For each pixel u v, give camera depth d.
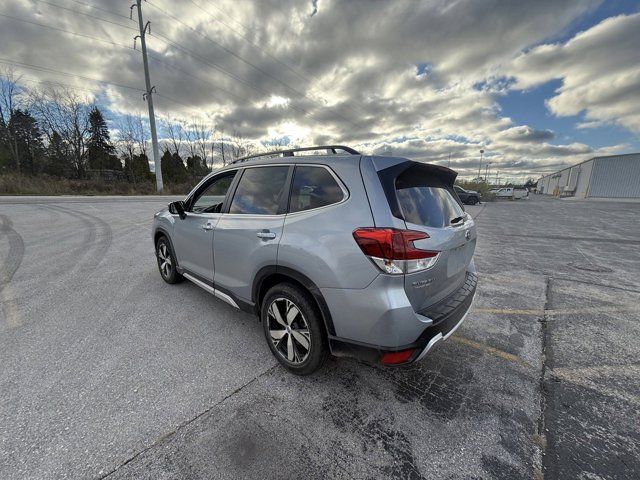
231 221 2.73
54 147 35.47
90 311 3.34
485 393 2.16
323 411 1.96
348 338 1.94
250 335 2.90
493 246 7.46
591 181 37.25
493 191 39.62
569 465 1.59
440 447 1.70
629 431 1.82
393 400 2.08
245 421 1.87
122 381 2.21
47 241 6.78
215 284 3.04
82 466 1.54
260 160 2.67
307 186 2.21
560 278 4.84
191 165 42.22
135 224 9.24
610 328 3.15
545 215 15.98
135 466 1.55
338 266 1.89
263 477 1.51
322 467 1.57
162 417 1.88
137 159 38.53
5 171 31.38
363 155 2.09
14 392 2.05
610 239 8.43
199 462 1.58
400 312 1.76
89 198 19.16
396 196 1.91
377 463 1.59
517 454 1.66
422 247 1.83
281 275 2.32
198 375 2.30
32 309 3.37
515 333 3.04
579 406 2.03
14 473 1.48
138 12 24.44
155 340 2.78
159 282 4.27
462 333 3.04
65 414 1.87
